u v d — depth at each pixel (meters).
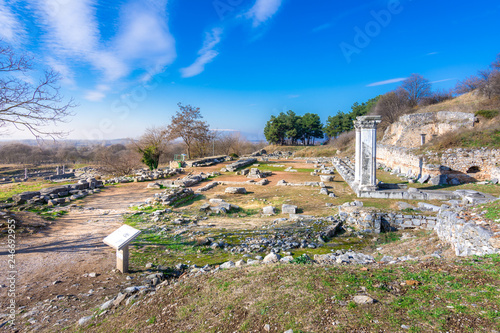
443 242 6.92
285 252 7.52
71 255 7.20
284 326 3.12
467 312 2.99
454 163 18.30
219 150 55.62
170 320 3.79
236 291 4.18
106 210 12.63
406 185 15.74
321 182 18.83
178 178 22.67
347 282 4.00
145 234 9.24
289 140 75.06
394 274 4.27
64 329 4.14
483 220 5.89
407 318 3.01
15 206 12.45
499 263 4.25
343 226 10.29
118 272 6.30
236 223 10.91
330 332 2.90
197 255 7.54
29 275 6.06
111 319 4.24
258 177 23.16
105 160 31.94
